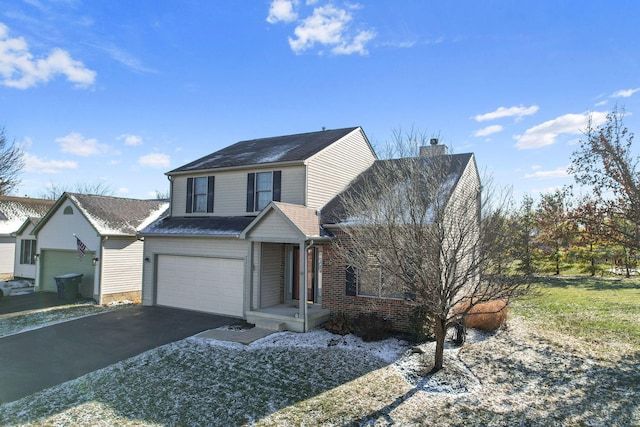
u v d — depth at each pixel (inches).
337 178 689.0
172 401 318.0
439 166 399.5
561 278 1123.3
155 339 487.8
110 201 856.9
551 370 383.6
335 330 501.7
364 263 403.2
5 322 589.3
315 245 580.1
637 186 451.8
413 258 343.9
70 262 826.2
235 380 358.0
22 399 325.7
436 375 363.6
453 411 299.6
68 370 389.7
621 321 581.0
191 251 651.5
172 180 756.0
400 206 367.9
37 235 872.9
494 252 351.3
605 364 398.0
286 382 353.1
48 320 598.9
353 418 289.0
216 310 624.7
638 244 457.4
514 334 511.8
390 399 319.9
